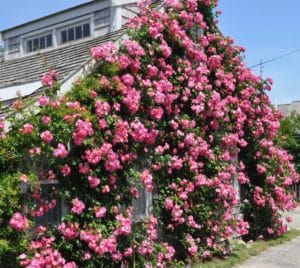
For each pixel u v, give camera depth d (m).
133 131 7.52
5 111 6.39
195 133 9.34
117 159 7.09
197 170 9.30
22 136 6.06
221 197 9.83
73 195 6.70
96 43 8.91
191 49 9.43
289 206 12.70
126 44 7.73
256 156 12.08
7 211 5.77
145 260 7.86
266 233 12.35
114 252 7.17
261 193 12.10
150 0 8.92
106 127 7.03
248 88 11.51
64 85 6.87
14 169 6.04
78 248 6.68
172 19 9.08
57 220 6.95
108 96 7.27
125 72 7.79
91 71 7.31
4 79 9.05
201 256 9.42
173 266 8.45
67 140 6.31
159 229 8.76
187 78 9.28
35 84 7.73
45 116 6.24
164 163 8.55
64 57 8.85
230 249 10.11
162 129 8.77
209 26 10.73
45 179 6.39
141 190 8.53
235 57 11.32
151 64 8.34
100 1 13.97
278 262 9.68
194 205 9.29
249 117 11.79
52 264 6.07
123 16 13.73
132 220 7.84
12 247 5.78
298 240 12.36
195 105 9.41
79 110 6.50
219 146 10.23
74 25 14.62
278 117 12.77
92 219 6.82
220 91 10.66
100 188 7.00
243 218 11.96
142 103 7.96
